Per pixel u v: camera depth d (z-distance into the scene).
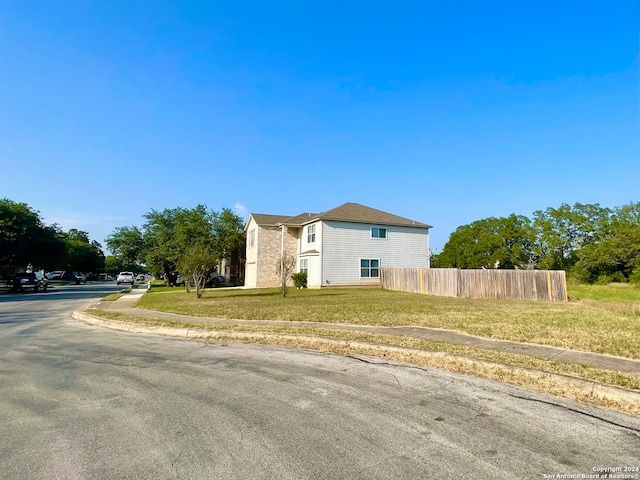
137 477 2.86
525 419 3.90
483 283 20.66
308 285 28.23
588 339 7.41
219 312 12.62
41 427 3.78
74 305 18.45
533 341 7.23
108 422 3.90
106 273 119.31
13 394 4.80
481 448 3.29
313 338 7.83
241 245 40.69
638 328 8.76
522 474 2.87
